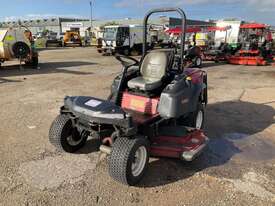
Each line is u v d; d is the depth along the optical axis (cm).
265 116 617
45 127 527
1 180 344
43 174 358
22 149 430
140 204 304
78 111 343
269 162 403
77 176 355
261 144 465
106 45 2206
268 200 314
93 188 331
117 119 320
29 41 1405
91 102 349
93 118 329
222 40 2253
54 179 348
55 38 3950
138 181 338
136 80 432
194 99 431
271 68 1503
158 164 389
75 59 1912
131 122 320
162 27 2898
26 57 1377
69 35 3816
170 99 380
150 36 2439
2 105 678
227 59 1741
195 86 441
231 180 353
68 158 401
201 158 411
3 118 577
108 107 334
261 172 375
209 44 2084
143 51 462
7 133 495
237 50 2042
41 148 434
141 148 337
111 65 1555
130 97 429
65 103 374
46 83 980
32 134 491
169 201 310
